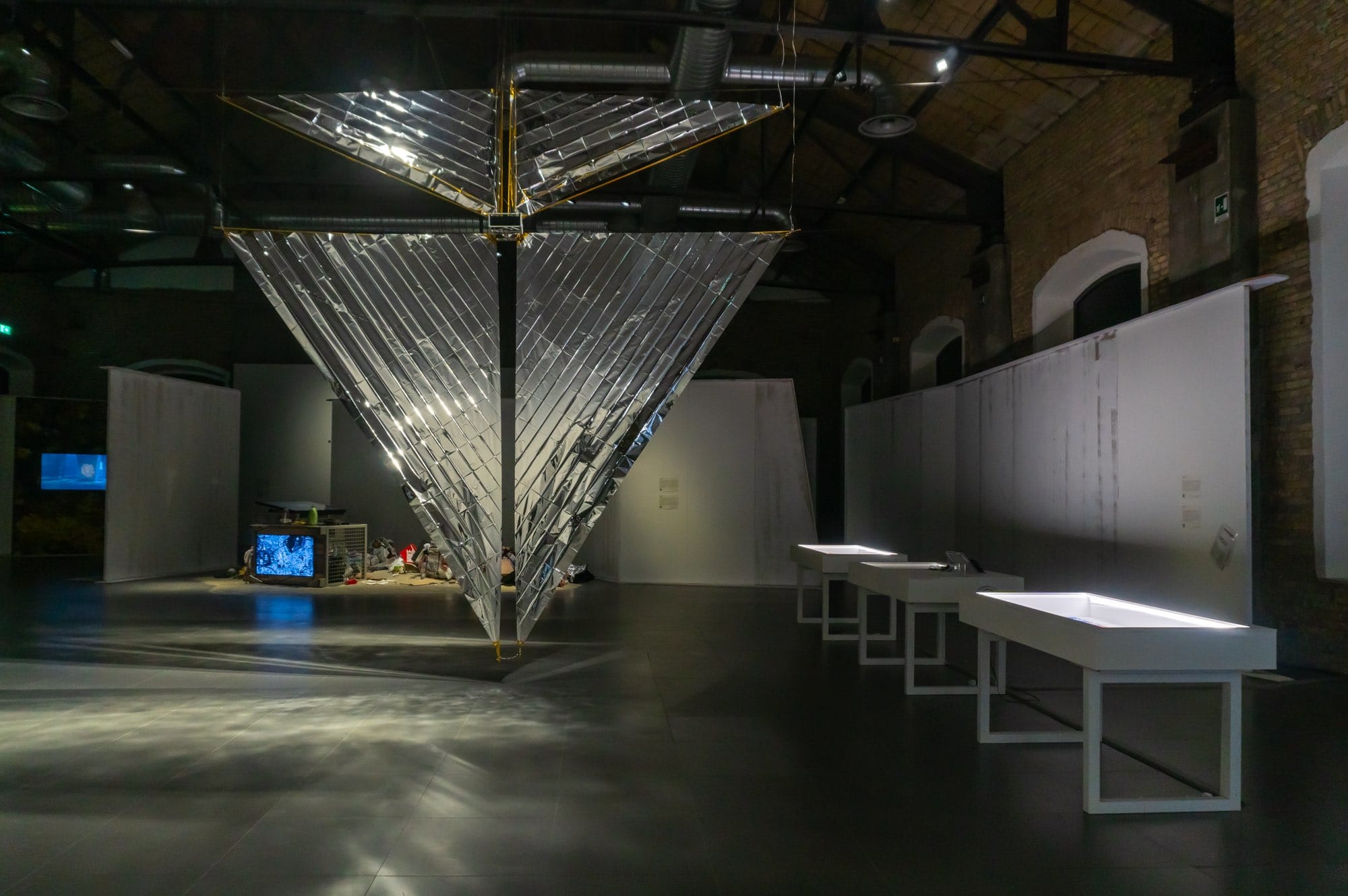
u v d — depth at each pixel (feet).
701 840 9.50
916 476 38.17
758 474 35.91
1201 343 19.20
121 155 38.65
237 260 52.65
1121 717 14.93
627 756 12.58
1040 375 27.20
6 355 50.65
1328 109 18.24
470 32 36.83
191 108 38.63
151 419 36.04
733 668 18.97
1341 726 14.38
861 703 15.85
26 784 11.27
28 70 28.86
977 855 9.13
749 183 46.85
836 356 56.59
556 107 17.90
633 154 18.03
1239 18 20.97
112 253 52.85
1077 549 24.84
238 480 41.68
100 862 8.88
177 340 54.29
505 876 8.58
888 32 23.18
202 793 10.95
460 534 16.85
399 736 13.55
